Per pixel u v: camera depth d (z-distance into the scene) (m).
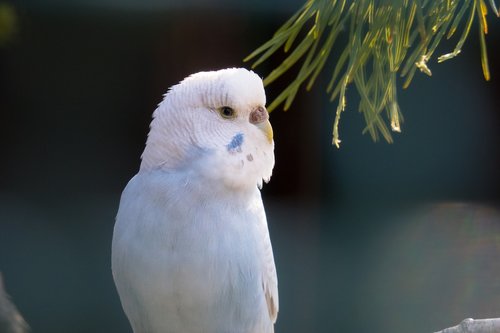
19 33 2.39
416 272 2.33
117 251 1.88
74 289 2.30
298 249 2.49
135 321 1.89
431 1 1.84
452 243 2.35
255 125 1.88
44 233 2.44
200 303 1.88
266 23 2.41
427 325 2.21
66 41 2.46
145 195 1.88
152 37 2.47
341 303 2.35
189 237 1.87
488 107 2.48
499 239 2.34
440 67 2.44
